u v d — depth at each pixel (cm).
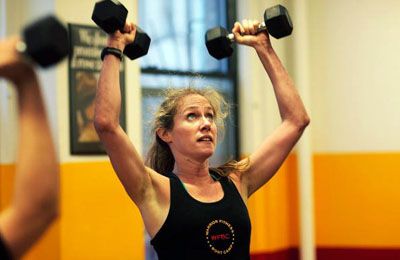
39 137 115
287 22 262
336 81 587
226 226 231
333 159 586
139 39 252
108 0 229
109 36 234
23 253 115
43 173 114
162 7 552
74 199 438
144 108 529
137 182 229
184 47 563
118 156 224
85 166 445
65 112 439
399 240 571
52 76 438
